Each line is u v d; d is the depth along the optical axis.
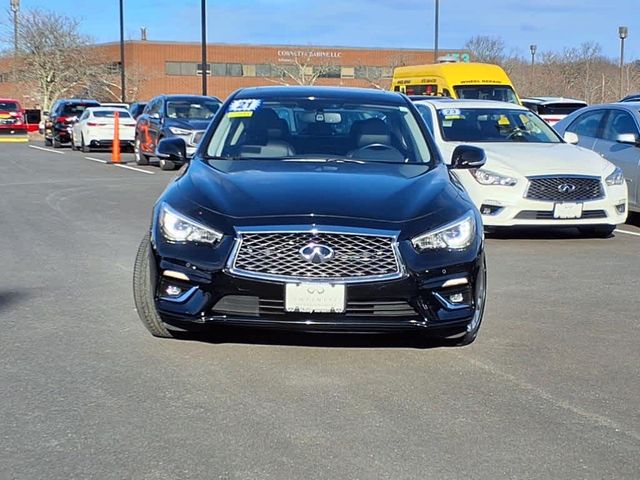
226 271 4.83
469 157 6.51
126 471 3.67
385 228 4.86
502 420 4.31
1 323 5.94
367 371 5.00
